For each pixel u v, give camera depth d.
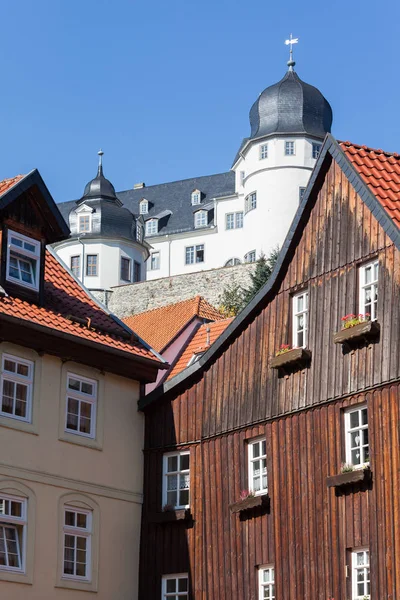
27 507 36.12
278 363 36.03
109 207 117.94
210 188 133.25
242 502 36.22
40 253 38.62
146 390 45.84
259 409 36.84
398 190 35.44
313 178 36.66
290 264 37.16
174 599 37.81
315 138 116.88
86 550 37.53
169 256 127.25
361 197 34.97
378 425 33.03
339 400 34.31
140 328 56.81
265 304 37.66
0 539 35.47
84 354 38.25
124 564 38.34
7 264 37.44
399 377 32.69
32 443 36.56
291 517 35.03
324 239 36.16
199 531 37.66
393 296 33.44
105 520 38.09
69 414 37.94
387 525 32.25
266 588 35.59
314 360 35.44
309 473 34.78
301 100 117.94
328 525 33.91
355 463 33.75
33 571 35.88
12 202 37.88
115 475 38.72
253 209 116.31
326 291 35.66
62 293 39.94
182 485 38.75
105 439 38.66
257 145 117.06
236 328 38.09
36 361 37.16
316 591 33.84
